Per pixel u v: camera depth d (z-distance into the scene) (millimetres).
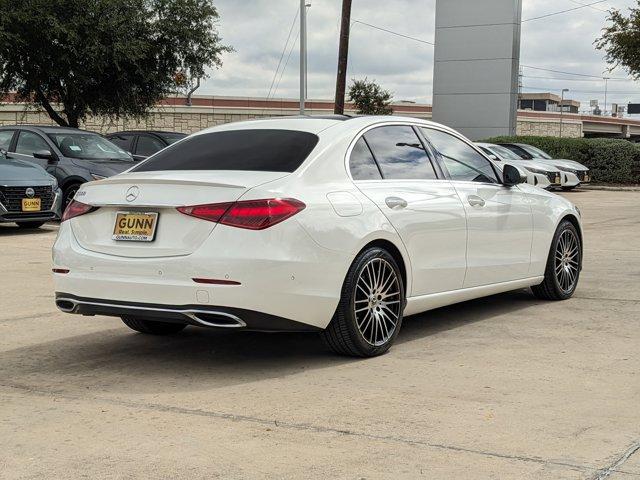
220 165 5242
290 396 4453
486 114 31203
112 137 18062
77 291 5070
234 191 4707
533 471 3332
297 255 4727
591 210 17984
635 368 4914
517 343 5605
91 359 5387
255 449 3646
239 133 5711
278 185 4824
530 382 4633
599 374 4785
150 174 5199
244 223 4633
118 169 14312
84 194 5211
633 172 27891
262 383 4734
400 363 5125
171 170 5355
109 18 23219
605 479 3236
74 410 4266
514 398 4336
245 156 5285
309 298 4809
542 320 6387
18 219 12578
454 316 6621
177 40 24922
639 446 3602
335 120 5656
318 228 4848
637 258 9984
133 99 25531
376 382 4699
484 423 3938
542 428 3854
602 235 12695
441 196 5855
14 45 22234
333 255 4914
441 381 4691
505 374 4816
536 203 6883
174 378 4883
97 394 4562
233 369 5078
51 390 4656
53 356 5477
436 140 6207
